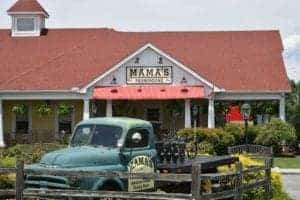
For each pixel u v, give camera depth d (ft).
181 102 150.20
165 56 145.38
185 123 144.97
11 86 149.79
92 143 54.39
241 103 154.71
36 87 149.59
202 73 154.92
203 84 145.28
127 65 145.89
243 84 150.92
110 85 146.61
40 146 107.55
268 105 154.71
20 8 172.14
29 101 154.30
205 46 167.94
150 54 145.79
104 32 173.68
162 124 151.94
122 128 54.13
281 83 150.61
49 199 48.29
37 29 172.55
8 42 170.40
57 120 154.81
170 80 145.69
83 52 164.55
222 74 155.33
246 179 59.82
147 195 47.14
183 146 60.90
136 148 54.54
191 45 168.45
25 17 172.35
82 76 153.48
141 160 54.75
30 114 154.81
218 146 133.80
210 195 48.47
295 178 105.40
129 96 143.54
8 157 87.40
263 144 140.05
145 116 152.05
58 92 149.07
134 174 46.91
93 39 170.71
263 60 161.27
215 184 56.08
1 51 167.12
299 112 173.17
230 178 54.08
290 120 172.76
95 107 151.84
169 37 171.73
